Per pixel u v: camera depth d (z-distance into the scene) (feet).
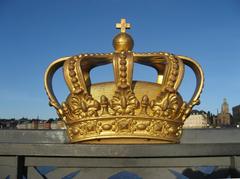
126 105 4.20
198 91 4.57
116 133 4.24
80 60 4.42
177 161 4.54
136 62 4.75
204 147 4.14
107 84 4.47
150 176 4.54
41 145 4.07
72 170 4.54
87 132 4.33
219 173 4.53
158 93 4.41
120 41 4.85
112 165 4.48
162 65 4.76
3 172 4.08
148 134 4.25
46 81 4.58
